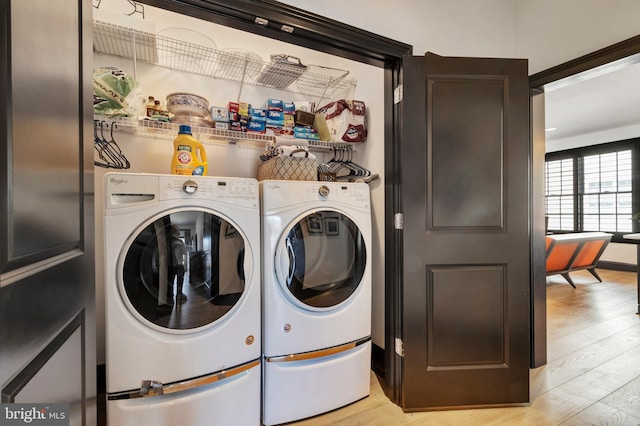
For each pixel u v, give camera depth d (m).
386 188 1.83
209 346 1.39
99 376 1.82
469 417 1.61
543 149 2.13
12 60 0.46
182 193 1.38
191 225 1.39
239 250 1.48
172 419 1.32
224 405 1.42
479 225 1.68
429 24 1.88
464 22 2.00
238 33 2.34
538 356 2.10
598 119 4.97
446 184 1.67
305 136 2.29
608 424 1.53
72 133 0.68
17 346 0.47
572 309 3.30
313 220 1.64
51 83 0.58
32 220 0.51
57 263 0.61
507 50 2.13
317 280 1.64
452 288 1.67
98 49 1.90
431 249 1.66
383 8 1.73
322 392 1.64
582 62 1.77
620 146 5.61
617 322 2.91
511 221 1.69
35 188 0.53
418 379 1.66
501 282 1.69
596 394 1.78
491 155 1.68
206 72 2.22
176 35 2.03
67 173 0.66
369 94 2.27
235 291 1.46
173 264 1.35
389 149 1.79
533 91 2.07
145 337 1.28
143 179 1.31
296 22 1.45
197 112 1.97
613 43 1.65
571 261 4.26
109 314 1.24
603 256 5.82
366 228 1.79
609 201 5.80
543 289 2.13
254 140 2.19
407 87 1.66
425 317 1.66
